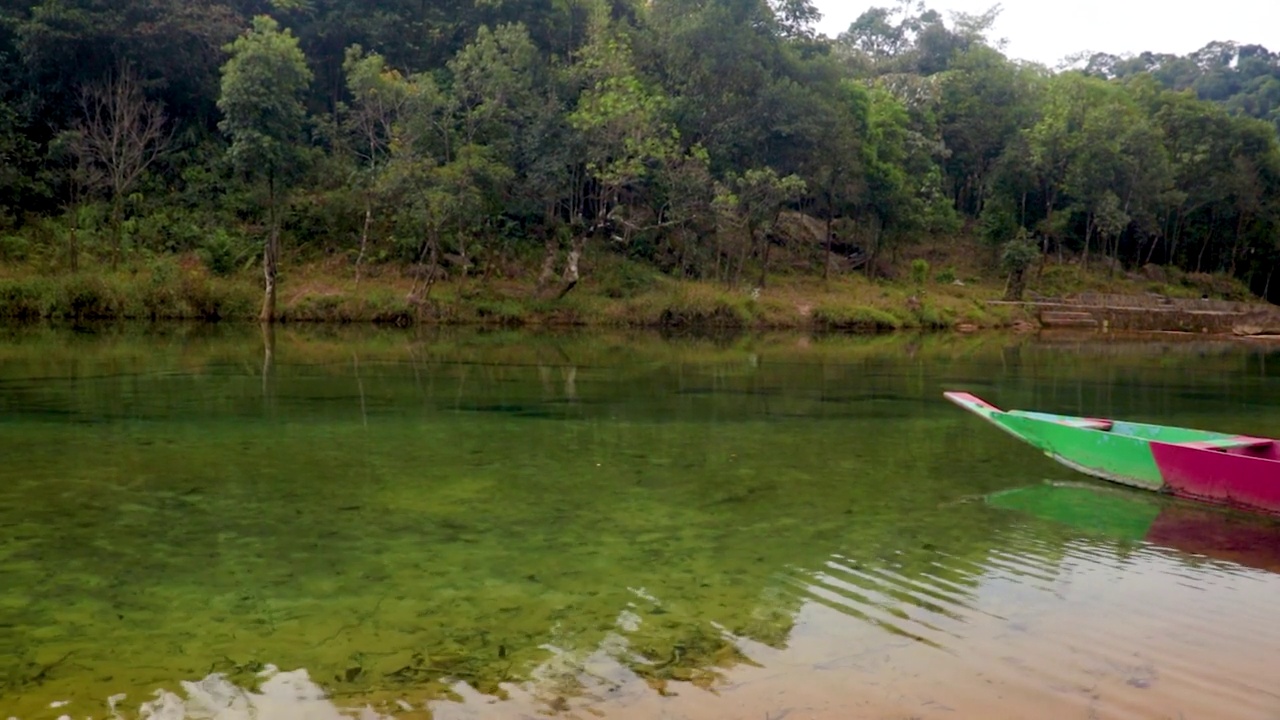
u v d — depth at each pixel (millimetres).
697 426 13500
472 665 5172
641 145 35219
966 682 5023
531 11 45031
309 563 6906
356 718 4551
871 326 40125
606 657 5301
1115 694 4918
